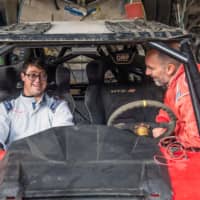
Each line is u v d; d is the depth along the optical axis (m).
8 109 2.75
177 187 1.84
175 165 1.99
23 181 1.88
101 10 4.20
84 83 3.45
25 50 3.40
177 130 2.38
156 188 1.82
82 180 1.88
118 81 3.08
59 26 2.54
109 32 2.26
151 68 2.54
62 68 2.98
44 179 1.88
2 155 2.12
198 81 2.17
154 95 3.01
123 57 3.21
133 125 2.35
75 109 3.19
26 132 2.72
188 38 2.22
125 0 4.18
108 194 1.81
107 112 3.00
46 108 2.78
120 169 1.93
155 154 2.06
